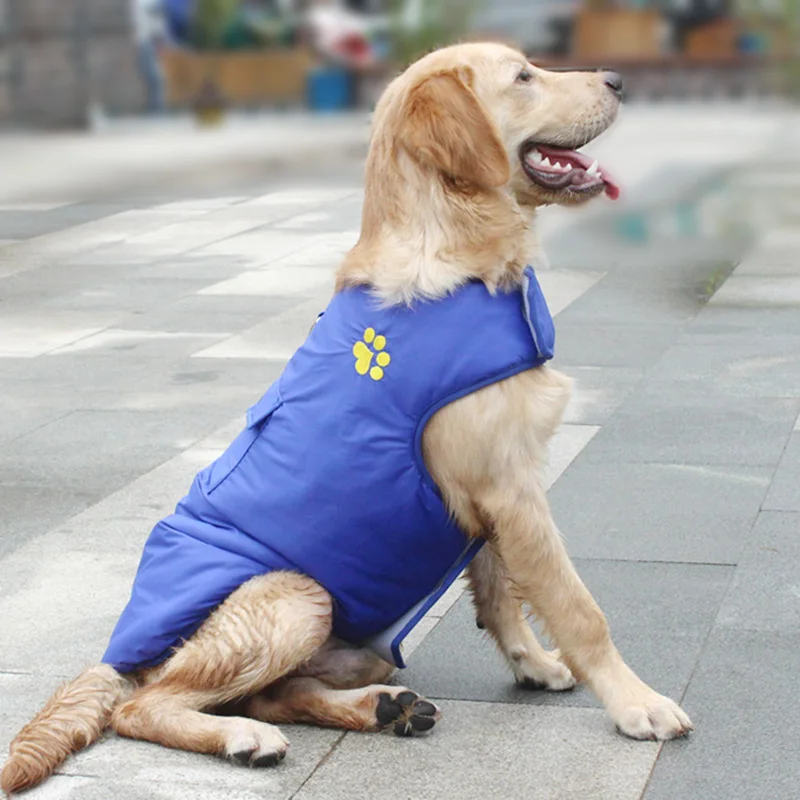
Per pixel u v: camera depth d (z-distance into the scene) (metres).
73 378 8.95
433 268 4.25
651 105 26.77
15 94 27.00
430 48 5.65
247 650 4.23
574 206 4.75
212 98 26.69
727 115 24.69
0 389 8.74
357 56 27.70
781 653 4.76
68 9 27.22
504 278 4.32
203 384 8.67
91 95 27.64
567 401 4.36
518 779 4.04
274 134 24.16
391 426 4.23
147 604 4.41
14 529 6.32
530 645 4.65
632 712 4.23
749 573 5.48
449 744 4.27
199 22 28.12
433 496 4.28
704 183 17.09
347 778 4.09
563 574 4.29
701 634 4.94
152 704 4.29
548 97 4.62
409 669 4.84
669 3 27.88
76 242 14.17
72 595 5.55
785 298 10.61
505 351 4.20
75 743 4.23
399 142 4.33
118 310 10.94
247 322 10.34
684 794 3.90
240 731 4.15
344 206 16.09
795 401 7.86
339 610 4.39
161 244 13.93
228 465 4.54
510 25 27.47
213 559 4.34
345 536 4.29
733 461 6.86
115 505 6.60
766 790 3.90
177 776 4.11
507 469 4.24
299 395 4.40
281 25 28.31
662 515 6.16
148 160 21.28
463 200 4.27
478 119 4.26
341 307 4.42
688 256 12.45
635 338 9.48
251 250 13.34
